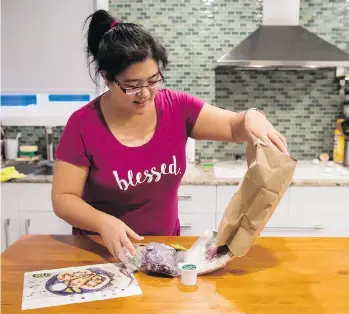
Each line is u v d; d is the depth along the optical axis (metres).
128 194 1.43
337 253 1.28
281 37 2.73
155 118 1.40
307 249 1.31
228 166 2.91
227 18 2.96
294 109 3.06
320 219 2.59
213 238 1.29
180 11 2.96
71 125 1.35
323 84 3.02
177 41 2.99
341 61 2.54
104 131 1.35
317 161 2.98
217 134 1.46
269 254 1.27
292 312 0.95
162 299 1.00
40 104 3.13
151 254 1.14
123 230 1.15
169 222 1.53
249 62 2.55
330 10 2.96
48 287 1.05
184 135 1.47
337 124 3.00
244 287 1.06
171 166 1.43
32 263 1.19
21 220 2.64
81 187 1.38
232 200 1.13
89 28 1.29
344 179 2.55
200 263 1.14
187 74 3.03
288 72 3.02
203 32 2.98
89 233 1.50
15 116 3.05
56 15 2.80
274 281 1.09
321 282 1.09
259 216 1.09
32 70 2.87
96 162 1.37
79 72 2.86
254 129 1.25
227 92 3.05
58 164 1.36
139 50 1.13
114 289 1.04
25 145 3.14
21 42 2.84
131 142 1.37
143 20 2.98
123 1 2.96
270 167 1.06
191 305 0.97
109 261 1.21
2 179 2.54
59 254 1.25
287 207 2.58
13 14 2.80
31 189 2.61
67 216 1.29
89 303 0.98
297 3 2.80
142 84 1.18
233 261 1.21
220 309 0.96
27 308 0.96
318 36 2.98
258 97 3.05
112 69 1.16
